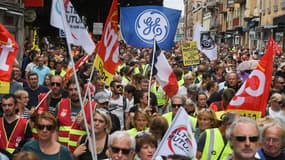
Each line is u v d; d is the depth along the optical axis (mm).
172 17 13789
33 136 8547
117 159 6516
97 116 7984
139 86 15391
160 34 13797
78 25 8875
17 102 8789
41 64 17219
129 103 12609
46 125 7230
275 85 13875
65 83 12266
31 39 40469
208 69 19922
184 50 19844
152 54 12445
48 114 7352
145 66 20078
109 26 9672
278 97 10375
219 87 14570
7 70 9383
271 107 10492
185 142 6598
